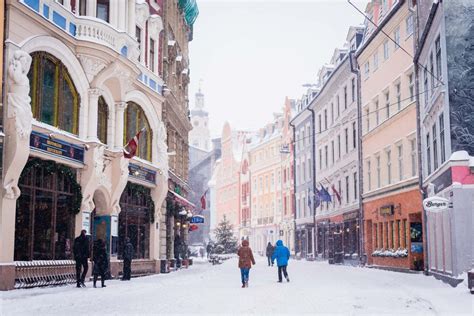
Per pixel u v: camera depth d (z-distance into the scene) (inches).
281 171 2856.8
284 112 2810.0
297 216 2512.3
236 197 3612.2
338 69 1765.5
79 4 875.4
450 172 810.2
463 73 827.4
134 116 1075.9
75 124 836.6
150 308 530.3
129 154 930.7
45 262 732.7
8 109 662.5
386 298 639.1
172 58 1385.3
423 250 1150.3
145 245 1123.3
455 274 791.1
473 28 832.3
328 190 2005.4
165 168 1171.9
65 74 813.2
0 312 478.6
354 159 1659.7
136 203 1081.4
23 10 693.9
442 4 842.2
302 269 1400.1
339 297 650.8
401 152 1284.4
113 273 936.3
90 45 832.9
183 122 1553.9
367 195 1512.1
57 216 783.7
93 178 845.8
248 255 812.0
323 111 2096.5
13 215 670.5
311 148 2266.2
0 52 655.8
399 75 1278.3
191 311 510.6
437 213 965.2
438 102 906.1
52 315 466.9
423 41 1007.6
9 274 656.4
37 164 725.9
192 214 1680.6
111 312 495.2
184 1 1547.7
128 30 1003.3
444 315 489.1
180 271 1293.1
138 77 1066.1
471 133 814.5
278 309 529.7
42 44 739.4
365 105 1541.6
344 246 1753.2
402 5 1228.5
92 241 922.1
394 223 1291.8
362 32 1705.2
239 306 553.6
